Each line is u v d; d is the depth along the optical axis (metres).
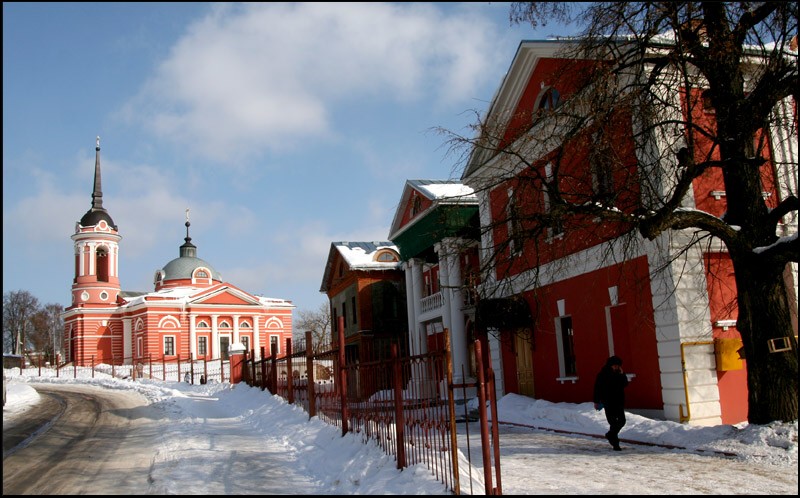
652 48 13.49
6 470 11.71
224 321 72.38
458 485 7.93
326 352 14.73
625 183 13.43
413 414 9.43
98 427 19.00
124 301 76.75
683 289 15.39
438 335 30.23
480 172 21.81
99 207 77.56
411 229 30.73
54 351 106.38
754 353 12.23
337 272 41.59
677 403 15.09
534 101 20.83
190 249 85.19
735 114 12.49
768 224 12.48
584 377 18.52
